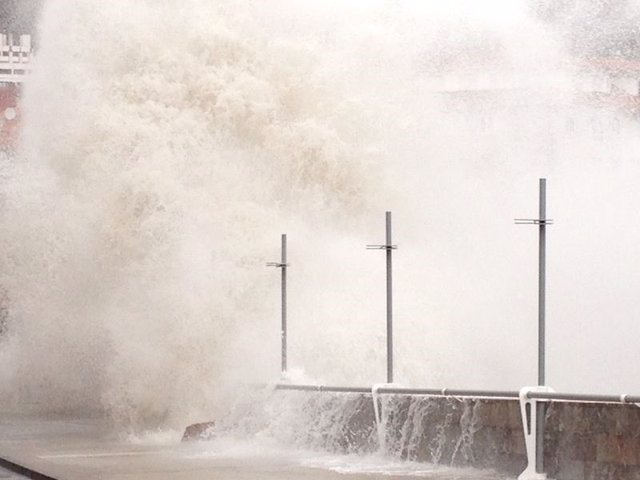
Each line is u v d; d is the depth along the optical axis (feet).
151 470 77.61
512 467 71.56
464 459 74.84
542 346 70.13
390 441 80.38
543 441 68.74
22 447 95.04
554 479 68.08
